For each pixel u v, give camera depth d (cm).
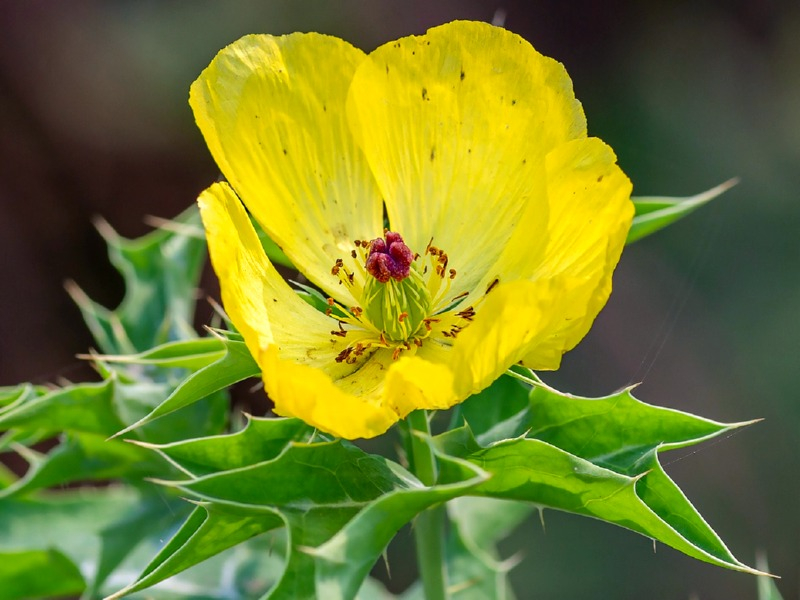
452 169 32
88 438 33
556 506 29
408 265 31
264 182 31
